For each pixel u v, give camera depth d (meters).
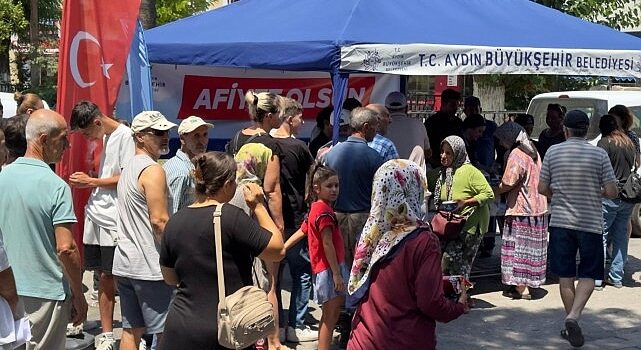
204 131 5.59
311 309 7.88
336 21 7.87
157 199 5.12
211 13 9.91
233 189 4.10
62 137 4.70
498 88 16.75
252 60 7.87
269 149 6.29
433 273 4.02
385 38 7.47
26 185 4.52
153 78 10.66
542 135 10.23
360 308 4.24
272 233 4.01
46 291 4.56
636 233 11.93
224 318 3.84
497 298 8.45
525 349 6.85
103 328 6.34
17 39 24.61
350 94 11.37
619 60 8.66
